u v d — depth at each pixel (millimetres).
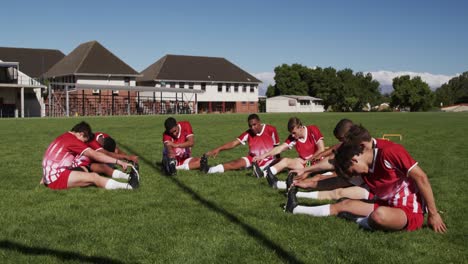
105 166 8141
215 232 4965
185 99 75000
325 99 99250
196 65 79062
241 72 82750
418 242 4672
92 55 65375
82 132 7445
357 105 102062
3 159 11258
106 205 6203
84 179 7320
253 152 9102
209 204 6305
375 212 4945
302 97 91625
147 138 18156
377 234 4926
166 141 9133
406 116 49500
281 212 5844
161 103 65938
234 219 5496
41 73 72688
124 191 7164
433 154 12555
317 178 6789
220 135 19984
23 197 6680
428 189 4855
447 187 7660
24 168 9727
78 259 4156
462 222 5406
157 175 8766
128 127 26078
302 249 4441
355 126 5102
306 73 101688
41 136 19000
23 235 4848
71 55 69125
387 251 4402
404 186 5008
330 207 5605
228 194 7008
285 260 4160
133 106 65750
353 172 5113
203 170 9008
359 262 4133
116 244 4574
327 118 42625
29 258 4172
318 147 8406
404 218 4938
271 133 9109
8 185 7652
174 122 9141
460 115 53344
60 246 4500
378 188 5105
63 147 7320
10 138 17859
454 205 6301
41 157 11688
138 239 4727
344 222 5363
